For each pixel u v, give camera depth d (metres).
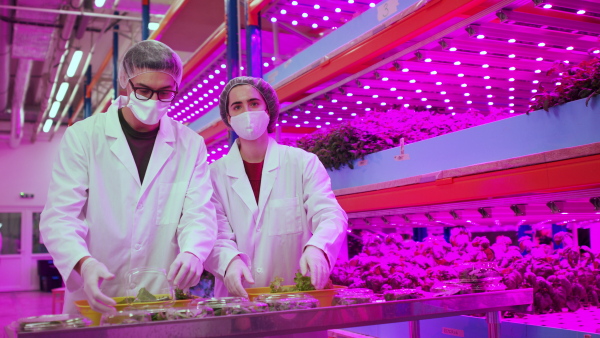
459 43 3.74
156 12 9.28
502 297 1.76
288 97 5.16
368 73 4.25
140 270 1.62
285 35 7.36
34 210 17.03
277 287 1.78
